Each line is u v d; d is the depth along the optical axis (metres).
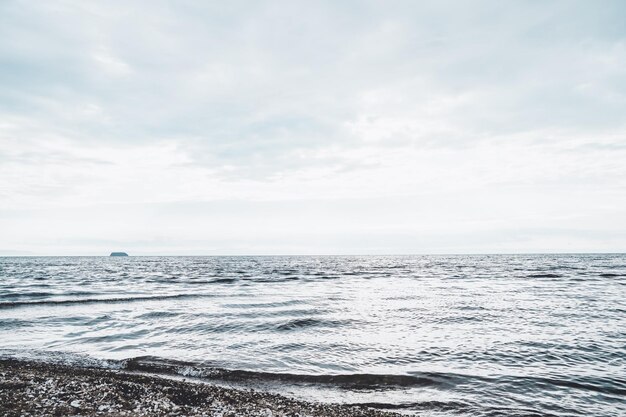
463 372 11.37
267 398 9.22
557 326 18.38
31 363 12.23
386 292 35.75
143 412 7.97
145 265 127.62
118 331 17.33
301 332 17.08
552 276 59.03
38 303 26.72
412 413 8.49
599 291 35.22
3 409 7.75
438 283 47.50
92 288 40.75
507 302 27.41
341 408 8.62
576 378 10.81
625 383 10.45
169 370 11.64
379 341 15.32
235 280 54.56
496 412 8.55
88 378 10.29
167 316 21.23
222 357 13.05
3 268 96.38
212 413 8.05
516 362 12.43
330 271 84.06
